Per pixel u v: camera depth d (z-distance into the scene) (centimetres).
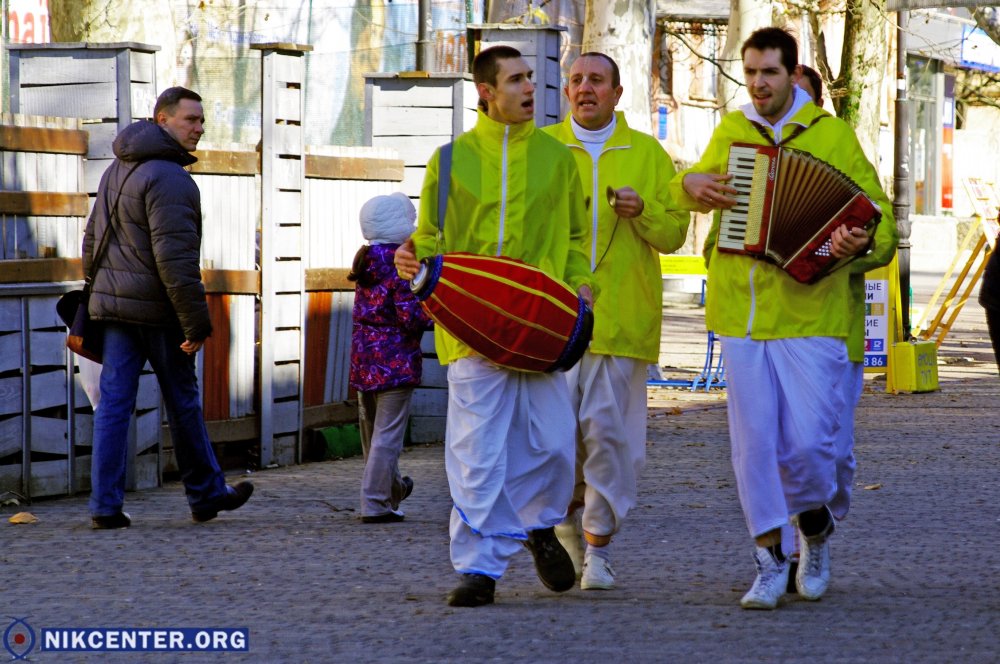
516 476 1063
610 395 1116
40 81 1639
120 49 1608
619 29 3144
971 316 4884
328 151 1942
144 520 1459
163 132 1391
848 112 4088
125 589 1128
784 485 1082
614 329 1109
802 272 1052
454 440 1058
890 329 2856
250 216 1825
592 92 1129
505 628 995
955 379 3089
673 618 1032
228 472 1806
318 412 1955
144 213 1376
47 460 1591
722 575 1199
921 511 1527
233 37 4203
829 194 1053
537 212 1055
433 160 1055
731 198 1073
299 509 1540
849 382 1096
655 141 1152
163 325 1395
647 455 1952
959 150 9794
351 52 4419
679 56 6350
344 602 1082
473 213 1052
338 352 1997
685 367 3216
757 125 1095
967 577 1191
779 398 1076
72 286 1600
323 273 1939
